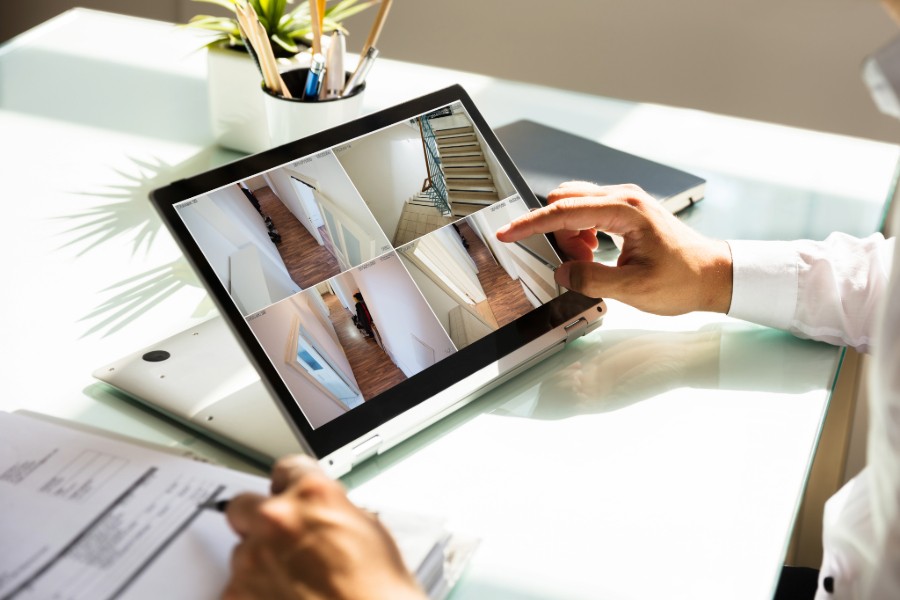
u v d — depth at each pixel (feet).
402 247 2.41
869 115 5.55
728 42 5.73
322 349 2.16
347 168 2.43
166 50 4.15
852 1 5.33
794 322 2.65
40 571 1.62
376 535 1.64
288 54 3.33
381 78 3.93
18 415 2.04
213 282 2.10
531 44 6.21
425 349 2.29
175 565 1.65
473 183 2.63
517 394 2.39
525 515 1.98
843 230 3.11
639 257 2.62
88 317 2.51
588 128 3.72
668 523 1.97
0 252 2.75
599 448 2.19
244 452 2.10
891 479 1.92
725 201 3.27
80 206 3.02
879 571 2.00
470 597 1.78
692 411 2.34
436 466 2.13
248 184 2.26
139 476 1.86
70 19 4.36
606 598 1.78
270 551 1.57
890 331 1.90
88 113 3.59
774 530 1.96
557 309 2.56
